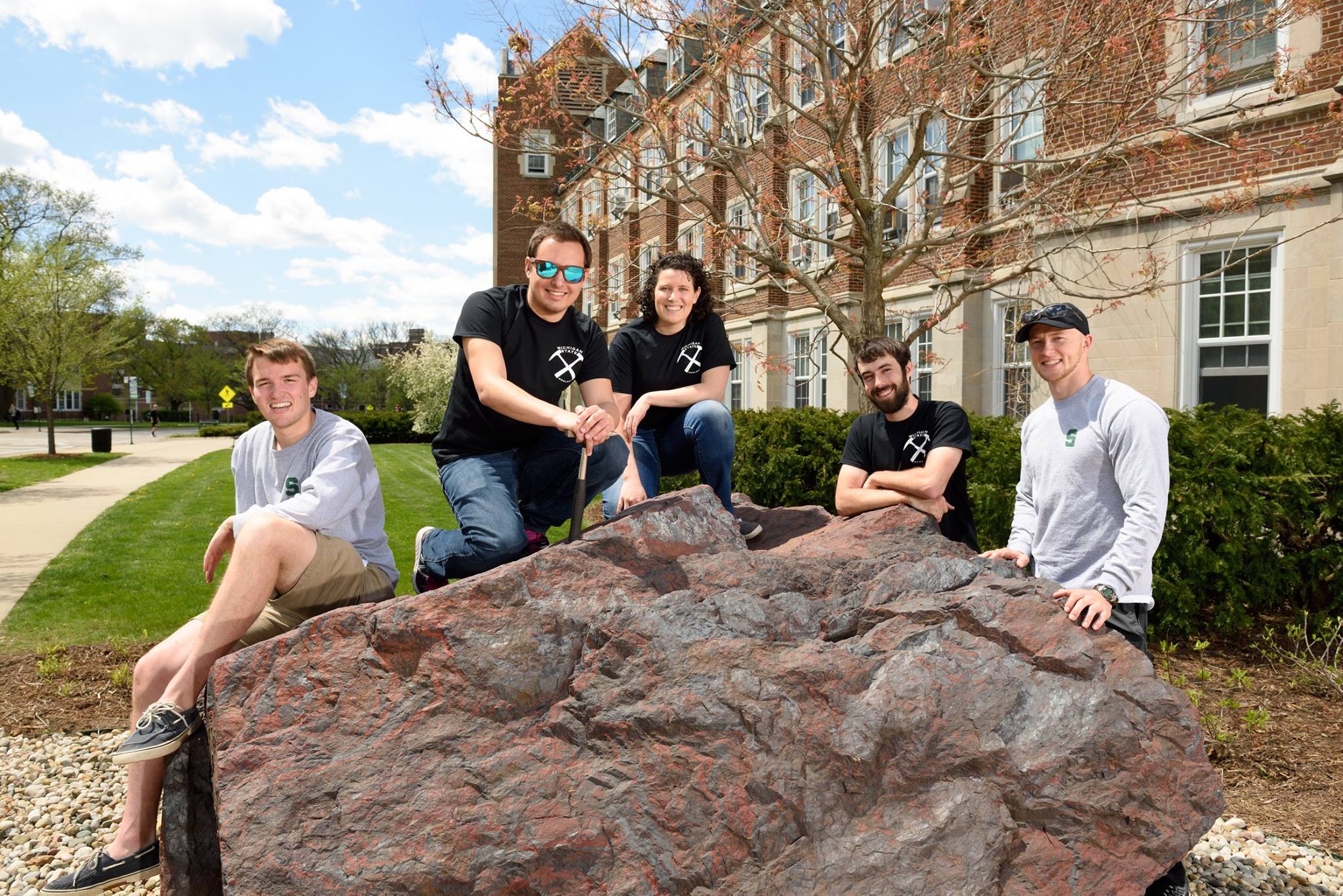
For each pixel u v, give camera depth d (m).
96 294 27.53
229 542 3.30
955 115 7.86
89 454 28.69
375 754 2.29
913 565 3.00
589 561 2.76
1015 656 2.65
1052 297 11.26
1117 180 9.46
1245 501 5.89
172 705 2.55
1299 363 9.32
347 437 3.12
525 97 8.49
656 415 4.33
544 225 3.22
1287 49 8.09
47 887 2.60
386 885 2.08
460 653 2.44
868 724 2.39
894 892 2.21
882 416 4.30
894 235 13.65
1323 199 9.09
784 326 19.03
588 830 2.19
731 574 2.91
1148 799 2.47
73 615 7.05
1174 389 10.30
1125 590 2.88
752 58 8.49
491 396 3.02
